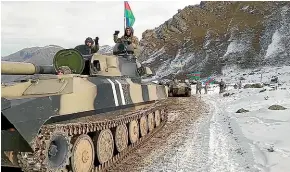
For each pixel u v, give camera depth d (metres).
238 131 14.80
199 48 147.00
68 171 8.30
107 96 10.22
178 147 12.44
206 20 178.88
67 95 8.19
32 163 7.09
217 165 9.87
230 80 99.81
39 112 7.13
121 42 14.83
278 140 12.08
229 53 135.50
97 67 11.48
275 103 24.06
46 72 10.37
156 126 16.59
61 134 7.64
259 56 128.88
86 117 9.33
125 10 17.56
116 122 10.77
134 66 14.26
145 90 14.32
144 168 9.91
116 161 10.72
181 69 127.12
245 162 9.99
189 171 9.42
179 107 27.56
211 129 16.09
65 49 10.80
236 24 166.00
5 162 7.45
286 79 81.69
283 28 147.88
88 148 9.06
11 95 7.91
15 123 6.55
